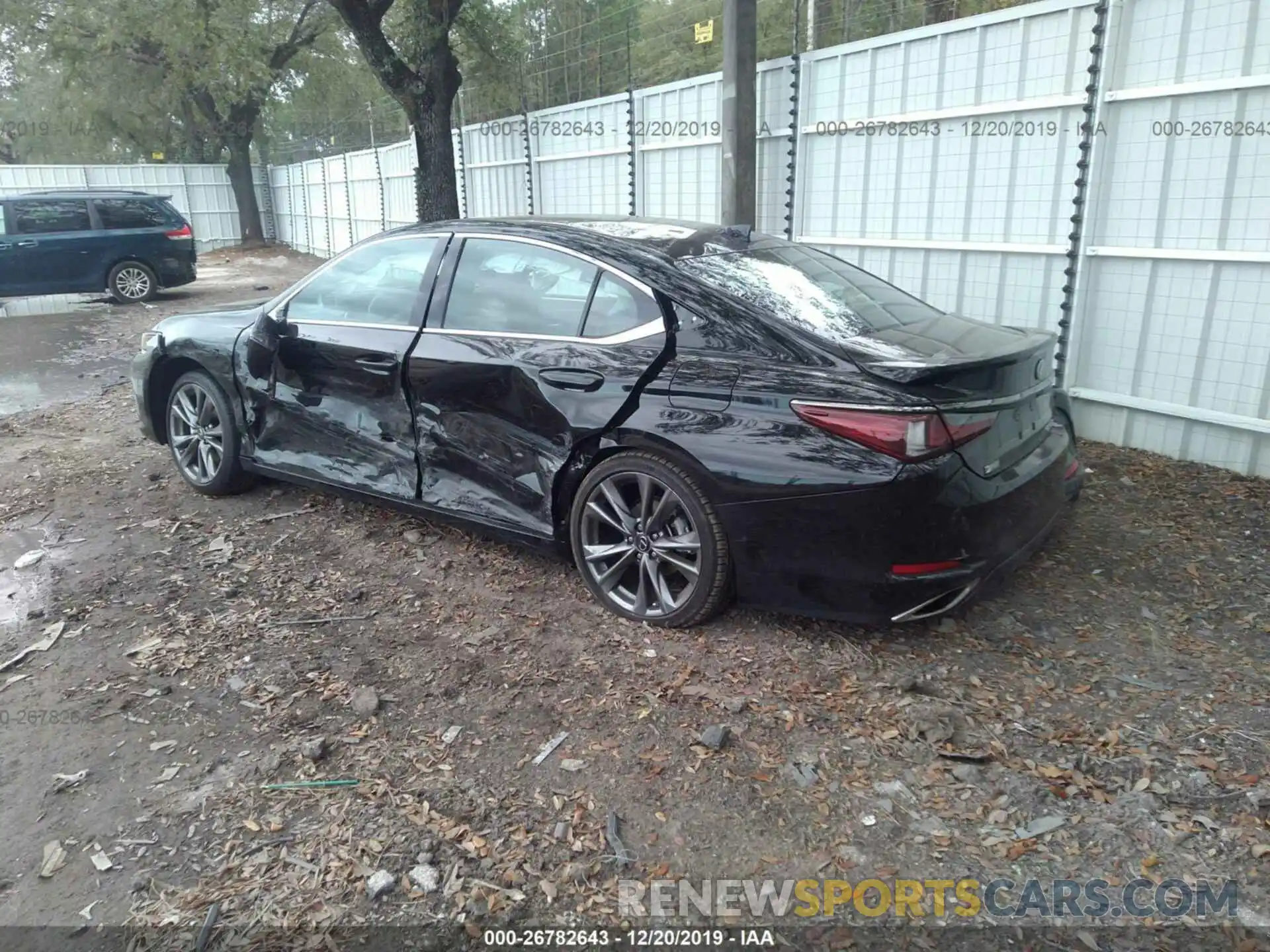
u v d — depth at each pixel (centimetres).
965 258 663
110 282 1487
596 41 1481
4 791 285
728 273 380
